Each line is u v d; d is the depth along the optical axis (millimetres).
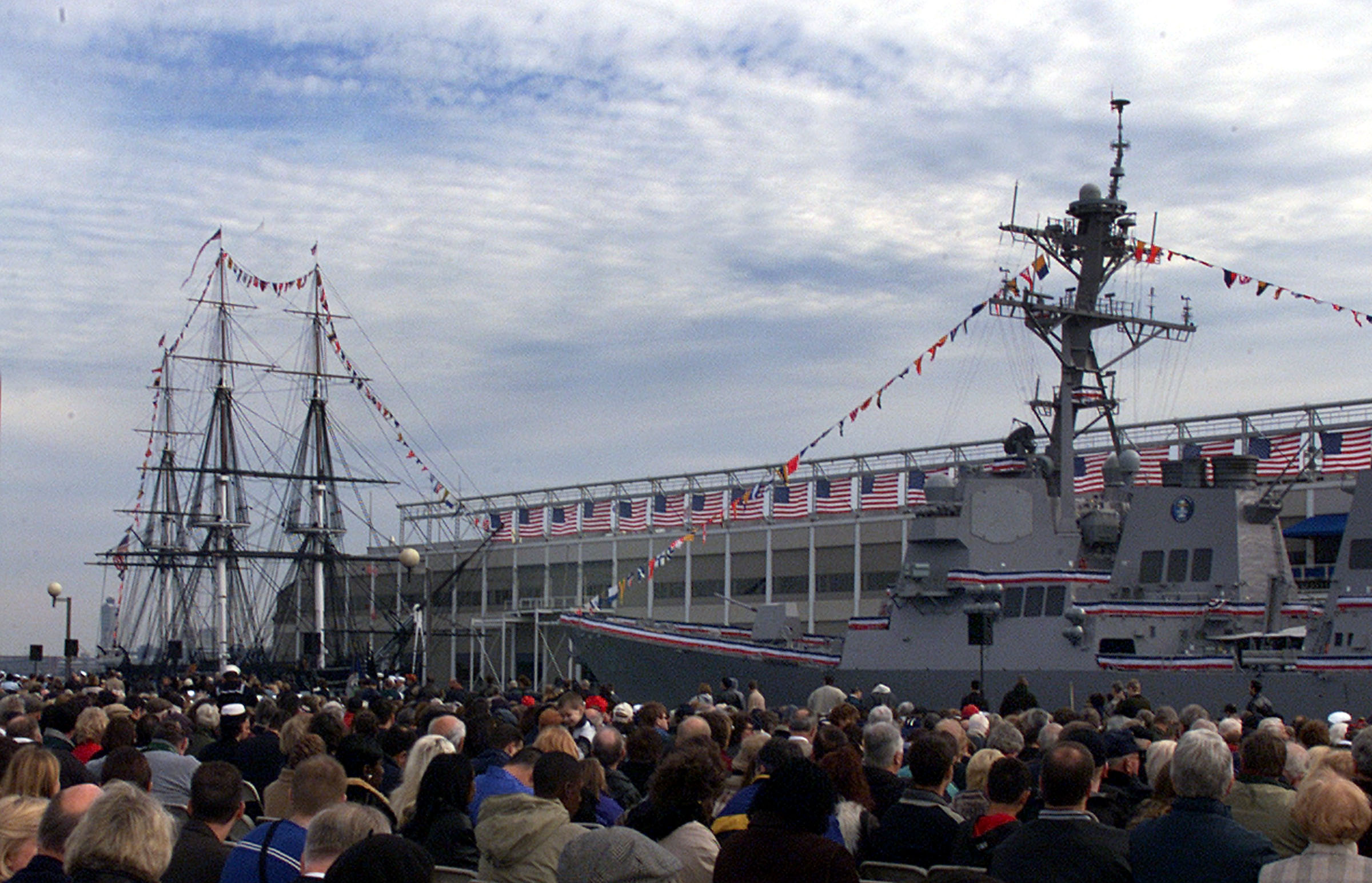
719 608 71000
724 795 13305
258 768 15867
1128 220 38156
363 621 88125
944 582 37344
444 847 11164
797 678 40750
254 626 80188
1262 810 11391
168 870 9984
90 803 8742
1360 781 11492
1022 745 14938
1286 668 31422
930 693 36594
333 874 7266
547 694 25578
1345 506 51375
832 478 66688
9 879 8656
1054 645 34844
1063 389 38188
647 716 18344
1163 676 32812
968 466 38875
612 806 12758
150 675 73938
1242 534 34531
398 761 16141
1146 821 10062
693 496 72688
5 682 33750
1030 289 37062
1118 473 38875
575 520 78750
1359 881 8484
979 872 9219
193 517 80812
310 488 80125
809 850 8156
